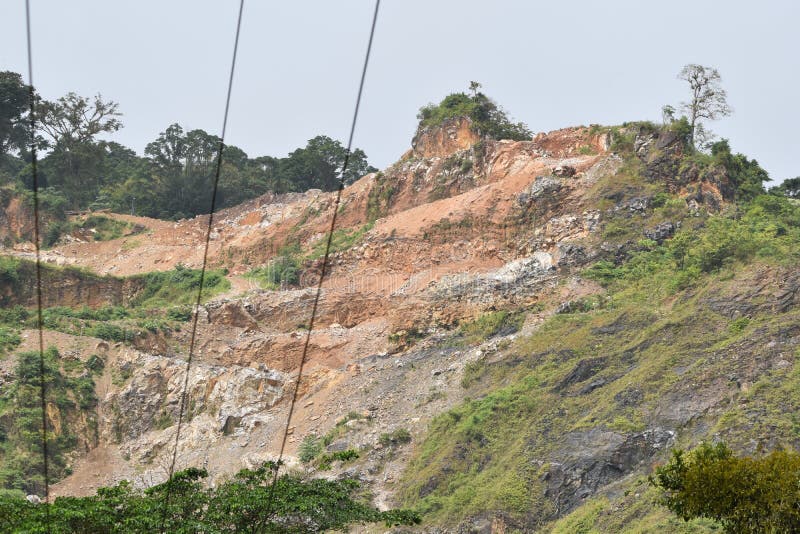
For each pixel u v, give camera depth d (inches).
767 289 5270.7
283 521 3206.2
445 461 4845.0
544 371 5349.4
